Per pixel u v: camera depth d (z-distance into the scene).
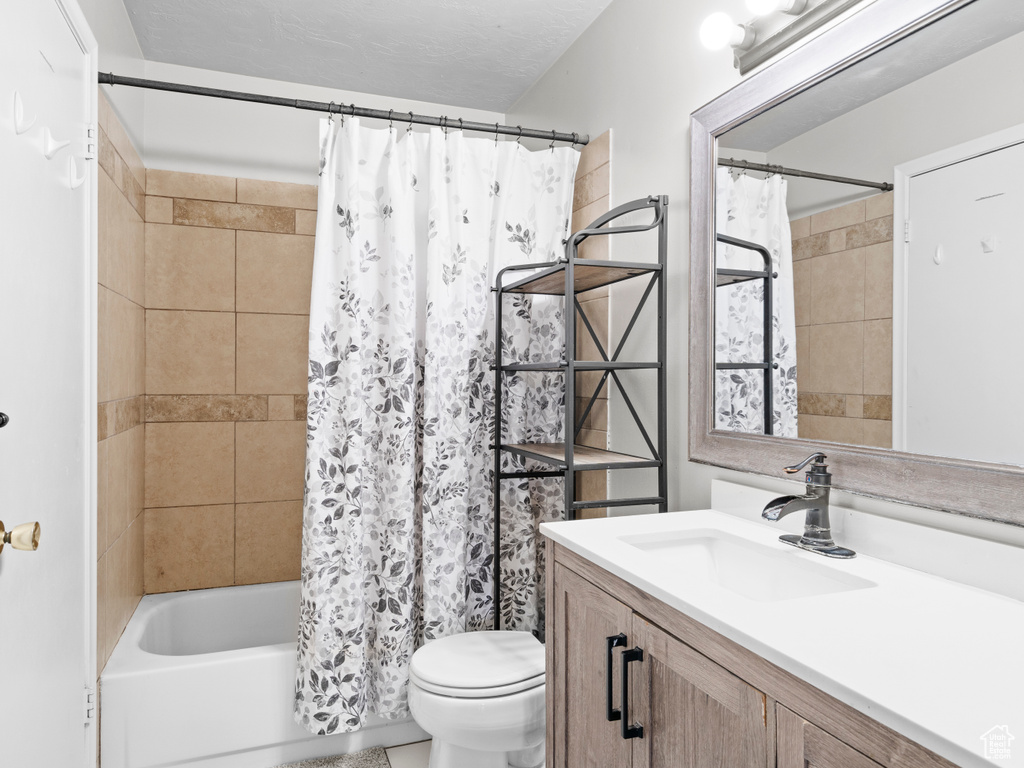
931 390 1.13
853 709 0.69
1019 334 0.99
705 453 1.70
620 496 2.13
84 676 1.70
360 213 2.17
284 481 2.83
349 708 2.08
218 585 2.74
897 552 1.17
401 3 2.20
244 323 2.77
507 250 2.39
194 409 2.70
